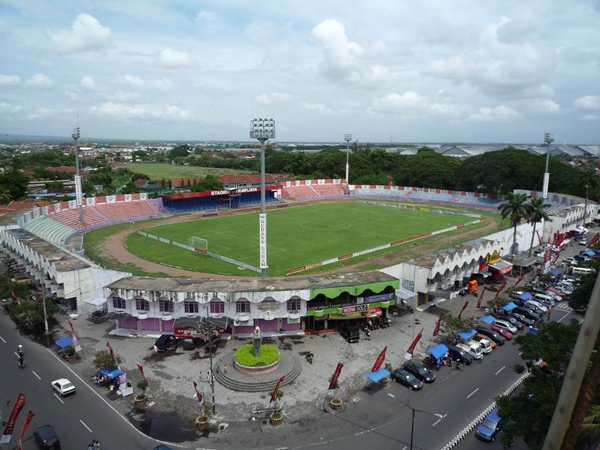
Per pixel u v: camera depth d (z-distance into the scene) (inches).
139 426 1663.4
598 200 6146.7
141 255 4047.7
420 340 2399.1
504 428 1343.5
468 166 7751.0
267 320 2437.3
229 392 1886.1
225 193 6939.0
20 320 2442.2
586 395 701.9
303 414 1737.2
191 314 2369.6
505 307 2684.5
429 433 1630.2
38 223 4522.6
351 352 2256.4
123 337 2409.0
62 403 1815.9
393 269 2876.5
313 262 3838.6
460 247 3260.3
